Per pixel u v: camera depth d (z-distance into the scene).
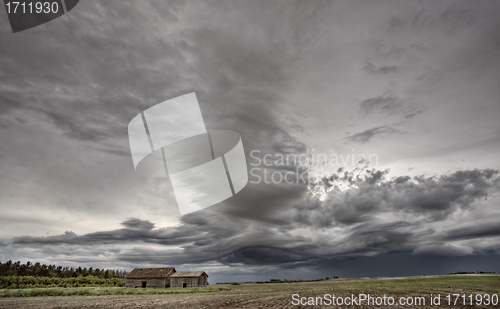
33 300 25.80
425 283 46.75
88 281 75.44
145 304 22.98
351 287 41.12
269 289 45.19
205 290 45.03
